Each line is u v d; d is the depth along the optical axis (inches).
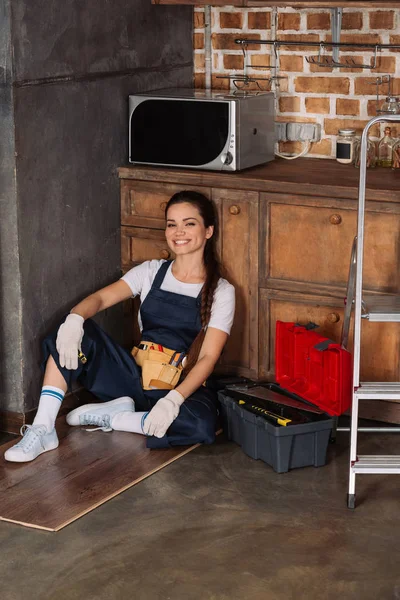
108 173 162.7
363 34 165.0
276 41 170.6
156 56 170.2
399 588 108.1
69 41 147.7
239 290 159.2
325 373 140.7
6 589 108.7
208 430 143.8
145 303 156.3
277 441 135.3
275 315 157.5
